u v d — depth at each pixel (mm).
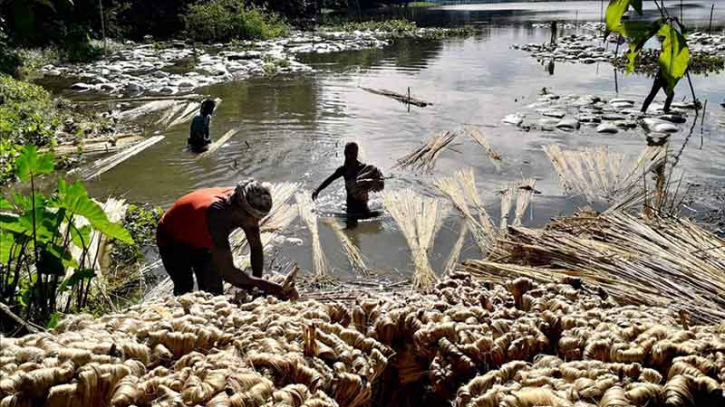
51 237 4129
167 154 9867
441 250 6332
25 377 1496
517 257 5289
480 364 1966
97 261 5629
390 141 10648
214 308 2137
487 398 1687
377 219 7141
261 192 3984
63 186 4027
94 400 1523
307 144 10453
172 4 31234
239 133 11273
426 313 2127
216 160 9570
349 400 1790
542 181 8398
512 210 7402
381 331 2107
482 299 2342
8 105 11867
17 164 4125
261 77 18125
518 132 11141
